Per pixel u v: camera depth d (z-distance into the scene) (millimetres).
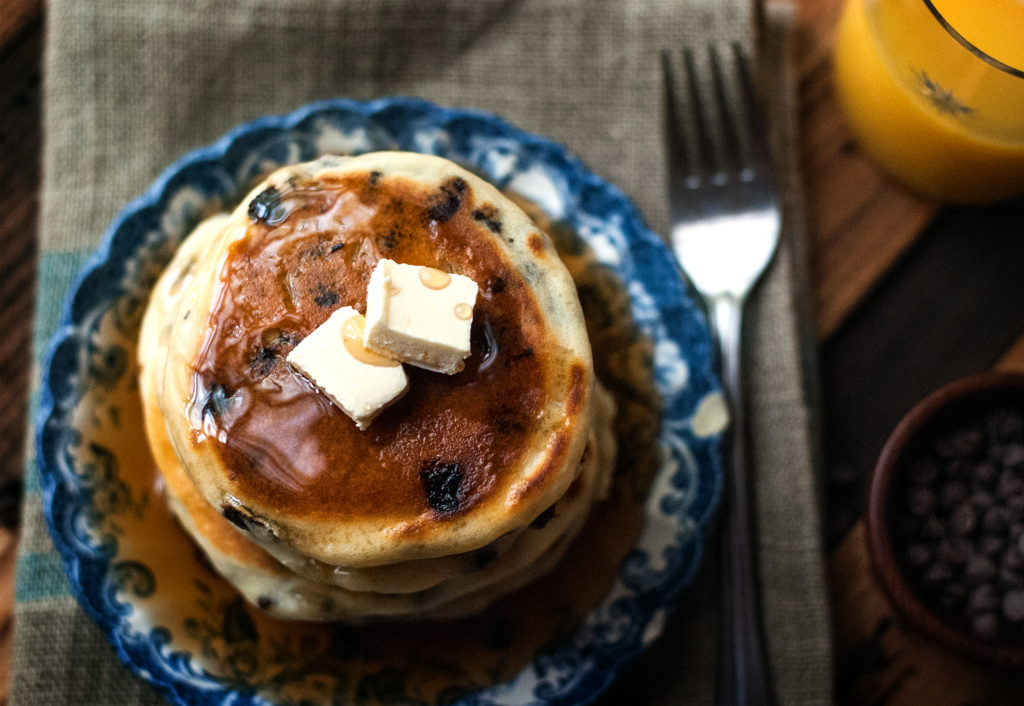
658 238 339
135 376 332
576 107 366
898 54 333
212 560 314
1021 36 318
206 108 363
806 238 365
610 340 340
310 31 364
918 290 365
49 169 357
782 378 350
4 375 360
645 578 330
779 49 371
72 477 321
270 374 285
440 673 327
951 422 332
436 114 341
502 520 283
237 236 292
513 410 286
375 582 292
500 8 366
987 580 327
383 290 275
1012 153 333
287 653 325
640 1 366
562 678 326
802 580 344
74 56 359
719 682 336
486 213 297
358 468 284
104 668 335
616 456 336
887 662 348
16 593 336
